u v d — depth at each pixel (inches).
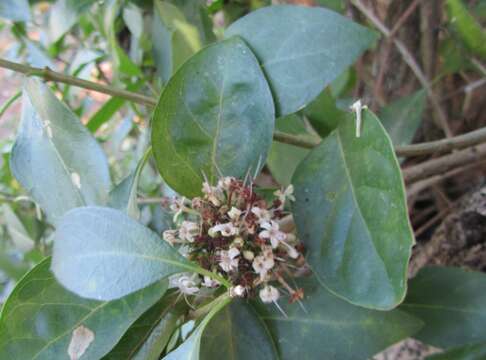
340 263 5.3
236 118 5.9
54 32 9.1
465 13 7.7
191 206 6.0
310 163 5.7
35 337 5.5
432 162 8.0
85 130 6.5
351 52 5.9
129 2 9.0
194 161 5.9
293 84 6.0
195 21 8.1
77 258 4.9
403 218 4.8
